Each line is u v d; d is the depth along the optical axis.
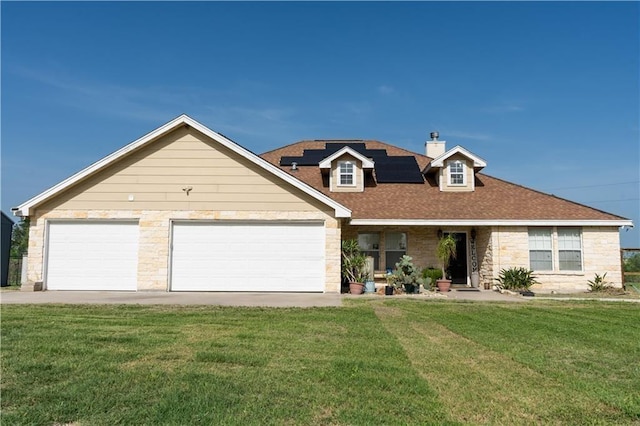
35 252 16.12
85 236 16.27
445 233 19.86
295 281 16.28
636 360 6.68
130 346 7.11
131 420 4.16
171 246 16.27
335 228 16.38
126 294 15.23
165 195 16.33
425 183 21.58
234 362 6.20
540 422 4.32
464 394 5.04
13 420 4.13
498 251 18.28
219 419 4.18
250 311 11.23
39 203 16.16
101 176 16.38
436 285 18.09
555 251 18.34
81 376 5.46
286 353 6.76
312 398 4.79
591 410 4.64
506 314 11.33
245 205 16.38
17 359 6.21
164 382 5.25
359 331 8.67
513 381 5.55
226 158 16.50
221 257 16.30
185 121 16.16
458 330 8.94
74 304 12.21
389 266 19.45
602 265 18.27
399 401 4.76
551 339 8.15
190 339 7.68
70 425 4.07
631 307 13.10
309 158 24.36
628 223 18.09
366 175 22.08
